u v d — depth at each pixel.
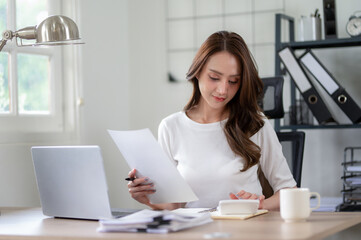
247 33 3.49
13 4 2.64
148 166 1.77
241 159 2.02
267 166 2.08
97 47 3.29
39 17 2.83
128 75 3.71
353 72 3.27
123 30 3.64
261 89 2.05
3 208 2.11
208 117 2.12
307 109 3.08
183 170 2.06
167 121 2.16
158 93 3.67
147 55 3.69
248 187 2.01
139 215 1.58
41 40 1.98
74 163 1.71
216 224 1.55
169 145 2.13
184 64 3.62
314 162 3.34
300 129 3.19
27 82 2.74
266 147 2.07
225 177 2.00
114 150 3.43
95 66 3.26
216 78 1.95
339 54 3.29
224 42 1.95
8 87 2.62
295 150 2.30
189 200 1.76
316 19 3.08
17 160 2.58
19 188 2.58
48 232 1.53
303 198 1.56
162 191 1.80
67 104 3.00
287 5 3.40
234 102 2.06
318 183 3.33
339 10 3.29
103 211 1.68
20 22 2.69
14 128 2.60
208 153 2.05
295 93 3.21
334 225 1.51
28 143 2.65
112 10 3.49
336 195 3.30
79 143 3.02
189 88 3.61
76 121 3.01
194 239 1.33
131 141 1.75
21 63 2.70
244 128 2.04
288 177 2.04
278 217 1.67
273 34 3.43
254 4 3.47
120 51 3.59
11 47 2.61
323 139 3.32
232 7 3.52
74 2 3.04
